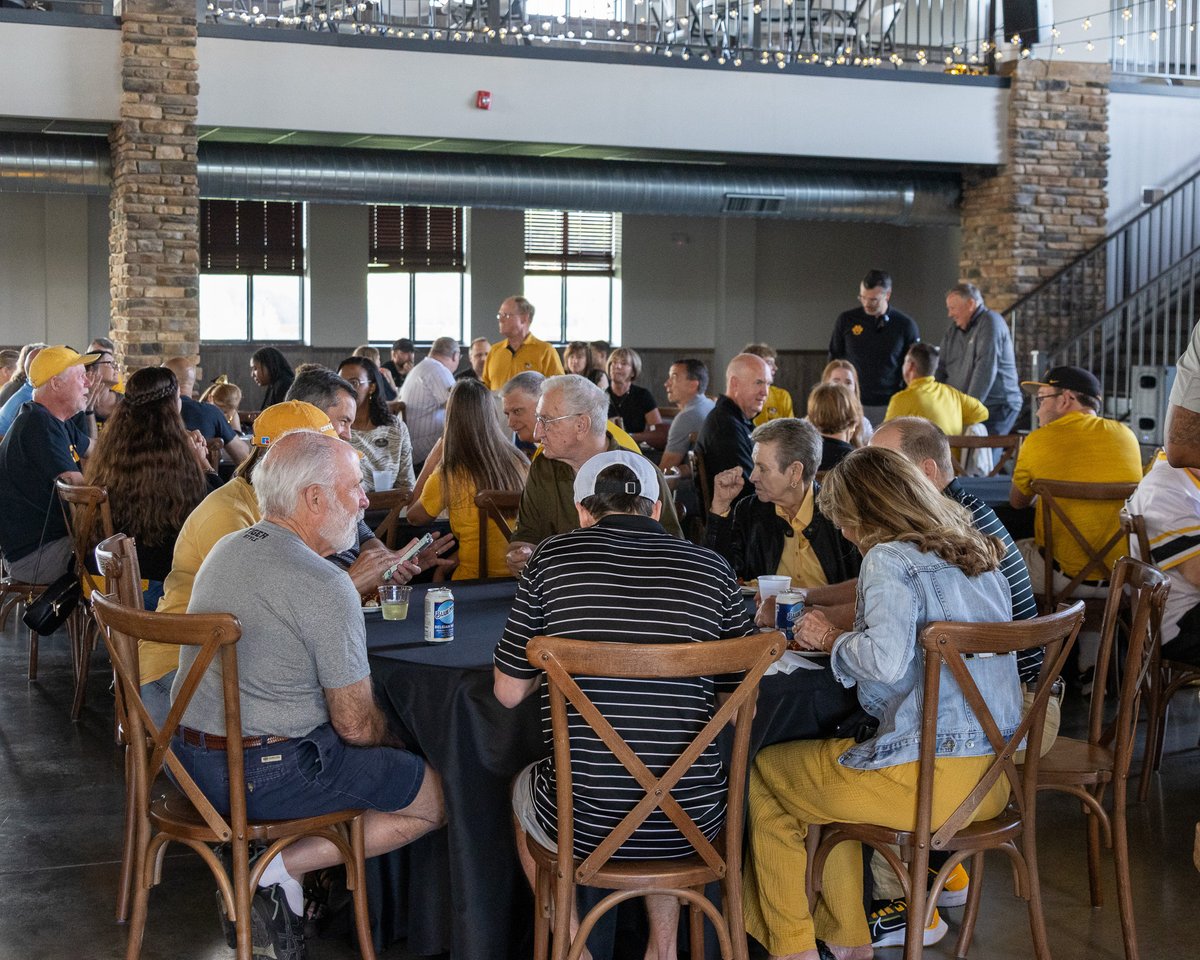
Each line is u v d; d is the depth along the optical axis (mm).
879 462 2820
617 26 10711
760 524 3723
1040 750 2834
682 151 10445
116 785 4234
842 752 2791
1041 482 4887
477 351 9688
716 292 15039
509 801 2844
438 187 9789
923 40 12016
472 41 9789
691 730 2527
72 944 3135
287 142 10164
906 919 2736
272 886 2754
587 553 2580
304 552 2709
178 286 9242
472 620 3309
